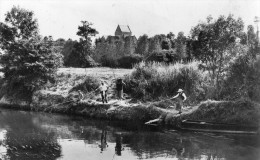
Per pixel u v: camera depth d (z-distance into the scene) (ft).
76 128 58.65
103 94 75.56
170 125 58.49
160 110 61.57
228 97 60.75
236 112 53.83
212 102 56.80
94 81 82.99
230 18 59.47
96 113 70.59
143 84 72.84
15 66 90.63
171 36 131.23
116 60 120.98
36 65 87.56
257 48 55.88
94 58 130.72
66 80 92.32
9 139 48.75
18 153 41.16
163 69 75.82
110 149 43.62
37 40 91.61
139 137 50.96
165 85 71.46
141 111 63.93
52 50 92.22
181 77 70.90
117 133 54.19
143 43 124.36
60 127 59.57
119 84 73.36
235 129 52.70
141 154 40.91
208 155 39.81
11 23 96.32
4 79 97.55
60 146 45.24
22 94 91.04
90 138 50.55
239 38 60.23
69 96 81.20
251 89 56.24
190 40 62.39
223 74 62.85
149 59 104.73
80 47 126.93
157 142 47.26
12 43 91.35
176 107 59.06
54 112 80.02
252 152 40.60
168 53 103.14
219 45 60.23
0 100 93.91
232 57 61.00
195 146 44.34
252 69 55.42
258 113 52.34
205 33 60.23
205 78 69.46
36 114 77.10
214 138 49.37
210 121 55.06
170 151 42.19
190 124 56.08
